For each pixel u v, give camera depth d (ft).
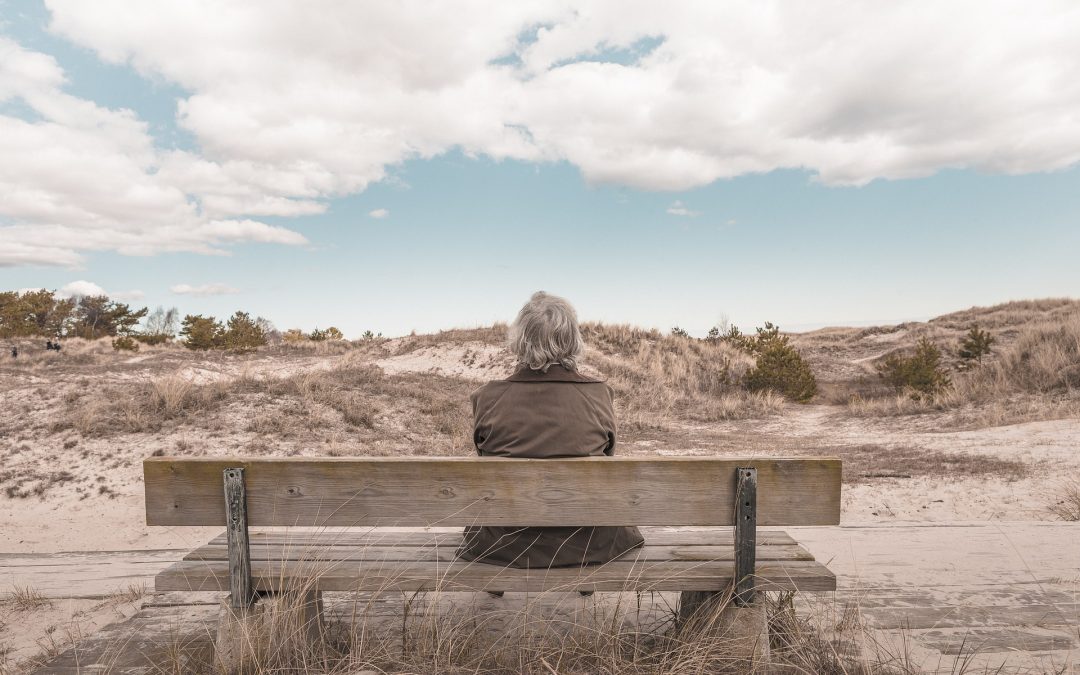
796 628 7.74
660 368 60.34
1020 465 23.13
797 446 33.78
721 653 6.66
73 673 7.39
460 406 37.86
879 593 9.81
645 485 6.53
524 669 6.96
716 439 37.86
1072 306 75.05
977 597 9.62
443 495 6.52
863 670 7.09
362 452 27.12
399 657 7.30
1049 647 7.88
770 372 57.67
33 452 25.86
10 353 70.90
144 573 12.91
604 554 7.25
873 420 42.55
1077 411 31.40
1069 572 10.75
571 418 7.38
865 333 104.99
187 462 6.60
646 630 8.13
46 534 19.63
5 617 10.89
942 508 19.24
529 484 6.51
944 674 7.11
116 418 29.27
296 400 34.14
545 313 7.71
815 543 12.67
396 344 75.10
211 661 7.40
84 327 119.24
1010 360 43.09
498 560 7.23
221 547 7.80
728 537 8.31
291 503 6.58
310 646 7.22
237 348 83.25
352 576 6.84
